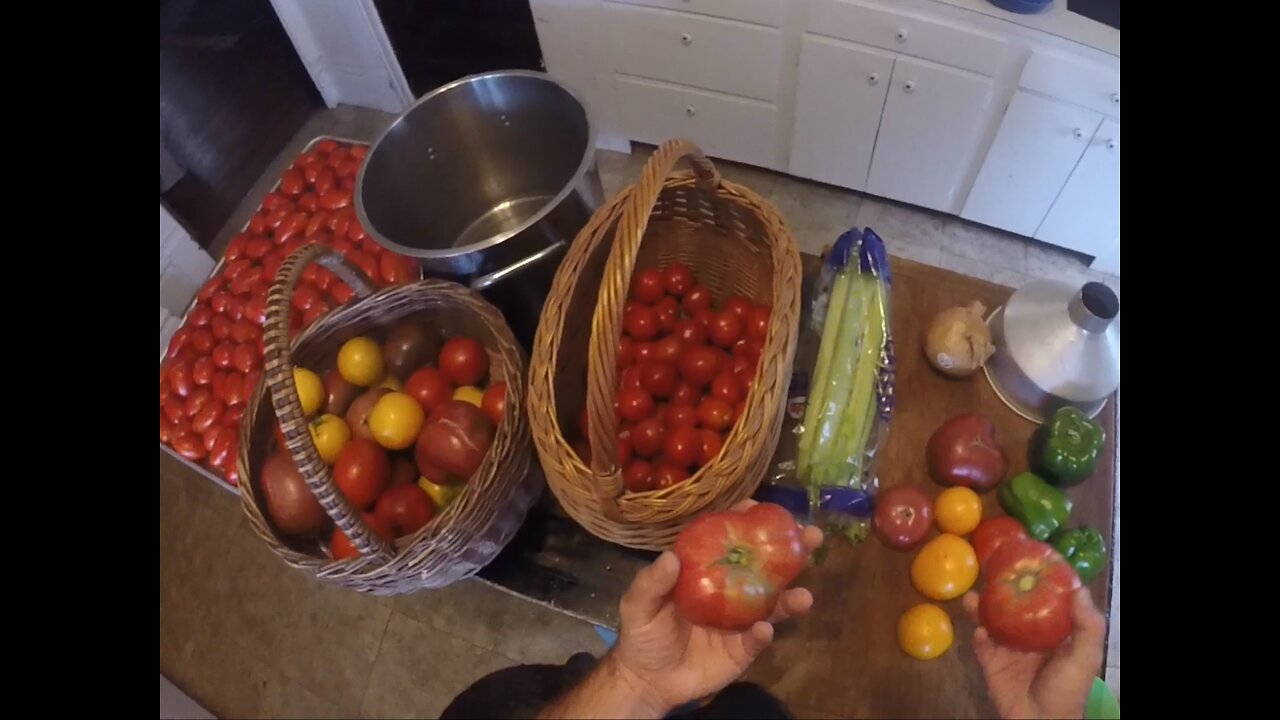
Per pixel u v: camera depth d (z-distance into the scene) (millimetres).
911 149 1676
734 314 1168
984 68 1443
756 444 889
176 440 1418
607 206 1039
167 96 1836
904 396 1086
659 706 773
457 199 1480
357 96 2213
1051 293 1043
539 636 1411
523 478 1073
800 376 1124
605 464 814
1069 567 784
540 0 1688
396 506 1055
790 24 1521
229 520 1619
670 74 1741
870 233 1089
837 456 1007
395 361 1202
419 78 2072
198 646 1509
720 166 1966
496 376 1210
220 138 1993
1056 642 762
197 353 1505
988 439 981
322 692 1433
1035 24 1339
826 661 924
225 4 1872
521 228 1127
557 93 1317
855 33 1483
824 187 1908
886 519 963
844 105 1637
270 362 862
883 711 894
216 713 1443
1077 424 957
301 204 1570
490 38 1884
